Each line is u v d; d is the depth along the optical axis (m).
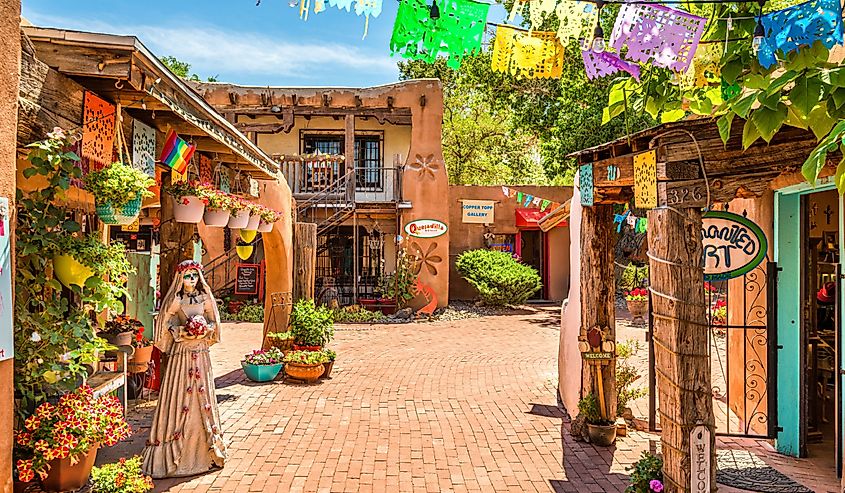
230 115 18.19
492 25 2.79
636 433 6.56
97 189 3.86
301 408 7.65
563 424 6.96
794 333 5.84
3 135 2.99
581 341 6.46
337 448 6.12
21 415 3.67
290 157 14.59
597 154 5.52
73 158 3.58
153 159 5.21
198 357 5.52
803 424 5.77
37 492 3.68
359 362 10.78
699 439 3.89
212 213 6.32
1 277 2.98
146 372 8.13
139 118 5.10
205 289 5.64
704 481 3.89
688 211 4.04
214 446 5.50
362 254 19.25
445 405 7.86
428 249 17.81
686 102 3.88
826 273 7.64
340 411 7.53
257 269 17.45
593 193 5.72
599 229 6.38
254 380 9.15
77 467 3.73
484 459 5.81
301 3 2.49
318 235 17.95
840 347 5.31
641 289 15.96
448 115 30.31
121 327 6.66
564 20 2.72
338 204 17.52
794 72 2.86
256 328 14.84
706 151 4.00
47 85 3.59
